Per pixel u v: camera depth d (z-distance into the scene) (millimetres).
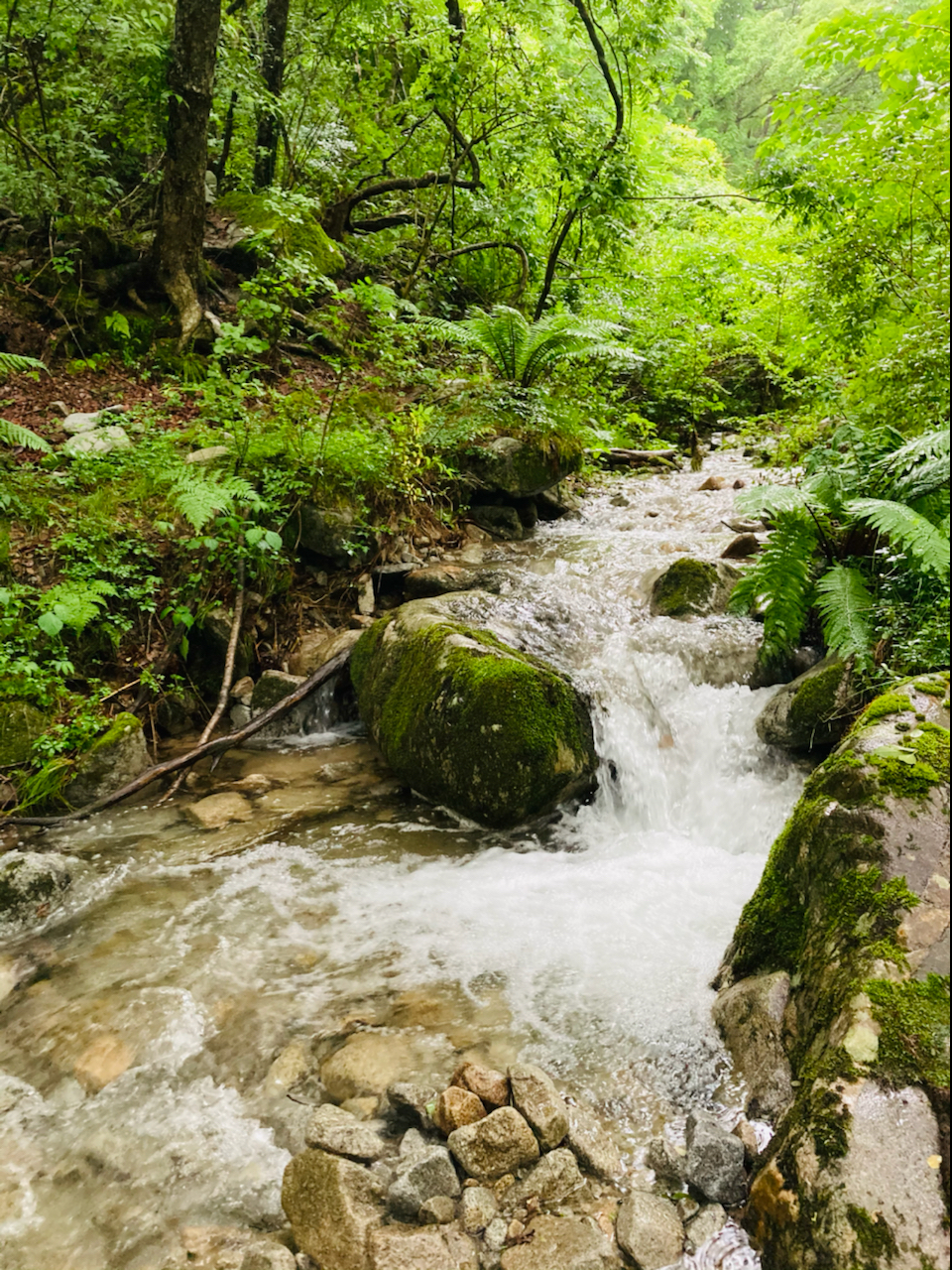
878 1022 1696
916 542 2924
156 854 3396
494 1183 1821
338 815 3736
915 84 3551
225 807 3781
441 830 3588
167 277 6922
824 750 3576
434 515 5852
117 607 4598
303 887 3139
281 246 7324
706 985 2436
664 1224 1673
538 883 3145
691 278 10500
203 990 2549
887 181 4270
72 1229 1794
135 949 2768
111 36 6617
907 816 2066
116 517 4832
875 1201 1467
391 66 10422
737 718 3875
